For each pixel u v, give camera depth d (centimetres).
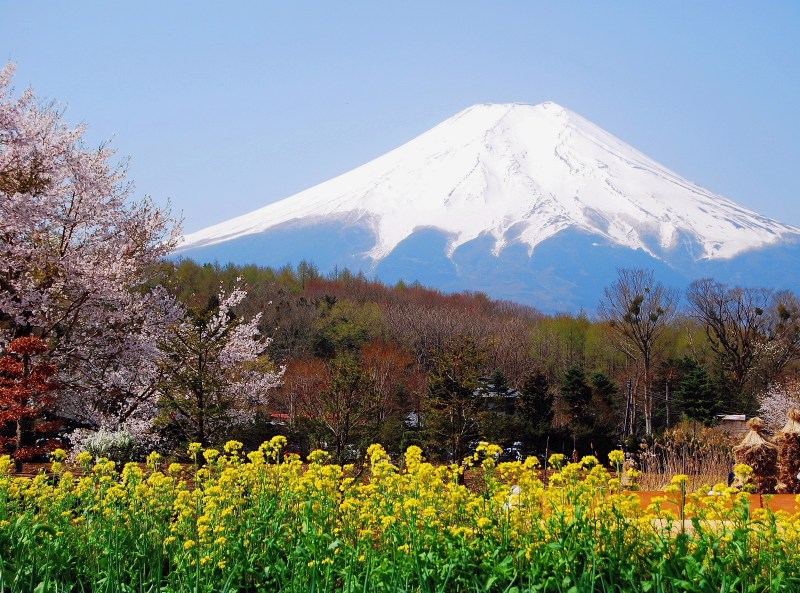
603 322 7888
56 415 2083
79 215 2012
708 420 4694
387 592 630
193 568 695
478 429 3484
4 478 853
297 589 652
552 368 6950
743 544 609
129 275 2131
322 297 8519
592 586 596
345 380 2534
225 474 786
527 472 750
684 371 6100
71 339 2064
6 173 1947
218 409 2070
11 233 1950
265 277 9844
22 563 702
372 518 715
